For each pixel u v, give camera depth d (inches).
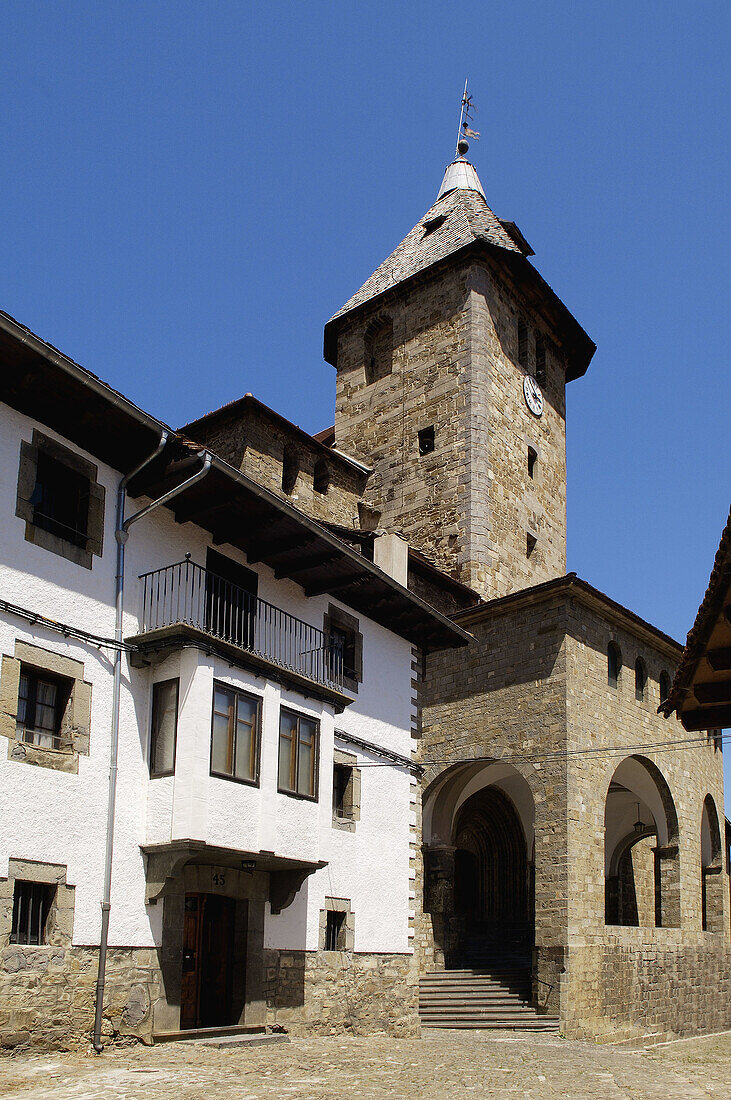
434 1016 945.5
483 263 1503.4
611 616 1122.0
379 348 1604.3
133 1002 573.6
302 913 711.7
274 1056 595.2
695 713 597.6
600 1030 968.3
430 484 1428.4
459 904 1247.5
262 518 683.4
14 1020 510.9
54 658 572.1
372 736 826.2
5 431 571.2
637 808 1364.4
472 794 1186.6
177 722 609.9
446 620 871.1
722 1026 1210.0
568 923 959.6
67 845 557.3
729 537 419.2
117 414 597.0
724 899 1285.7
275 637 740.7
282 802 666.2
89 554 608.1
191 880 625.0
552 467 1594.5
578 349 1696.6
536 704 1058.1
